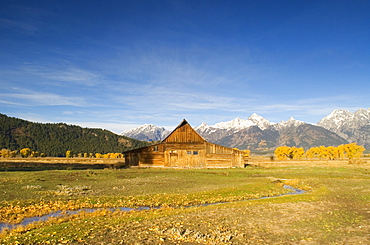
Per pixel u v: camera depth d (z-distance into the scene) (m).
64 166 85.75
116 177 55.75
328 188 43.34
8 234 18.86
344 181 52.66
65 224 21.22
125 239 17.81
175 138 86.25
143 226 20.78
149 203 30.75
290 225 21.66
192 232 19.12
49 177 52.09
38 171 63.69
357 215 25.02
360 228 20.77
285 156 163.38
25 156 168.25
